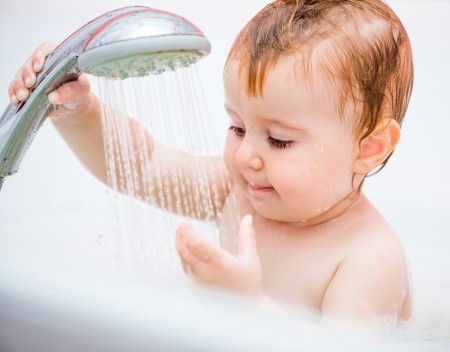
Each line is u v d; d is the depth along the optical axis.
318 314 0.89
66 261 1.02
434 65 1.33
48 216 1.20
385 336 0.83
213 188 1.04
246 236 0.74
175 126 1.09
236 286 0.72
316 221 0.91
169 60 0.65
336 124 0.84
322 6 0.86
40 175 1.23
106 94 0.78
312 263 0.89
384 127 0.87
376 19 0.86
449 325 0.93
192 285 0.74
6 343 0.77
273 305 0.76
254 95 0.83
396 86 0.87
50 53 0.71
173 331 0.71
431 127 1.30
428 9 1.36
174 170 1.03
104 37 0.64
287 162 0.84
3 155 0.71
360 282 0.84
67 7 1.40
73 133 0.97
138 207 1.04
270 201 0.87
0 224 1.18
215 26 1.35
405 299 0.89
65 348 0.74
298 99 0.82
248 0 1.38
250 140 0.85
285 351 0.71
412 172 1.28
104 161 1.00
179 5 1.38
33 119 0.72
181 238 0.71
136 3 1.40
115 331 0.72
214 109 1.29
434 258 1.19
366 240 0.88
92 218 1.19
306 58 0.82
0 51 1.37
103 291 0.78
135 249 0.94
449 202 1.25
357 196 0.92
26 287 0.79
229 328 0.71
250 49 0.84
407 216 1.25
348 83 0.83
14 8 1.40
